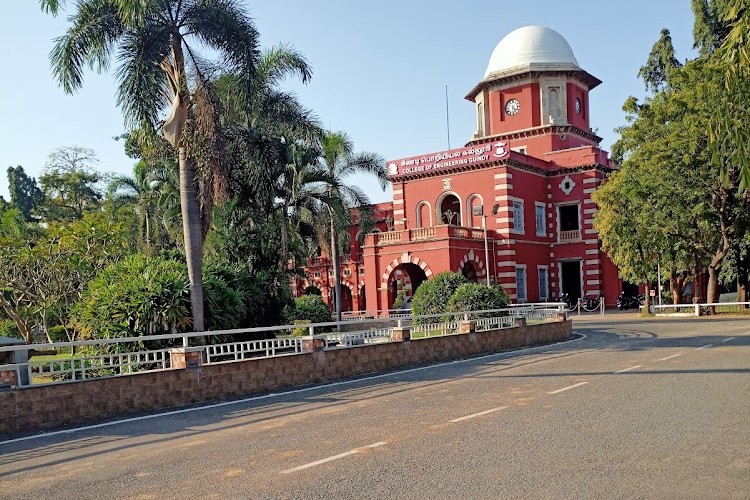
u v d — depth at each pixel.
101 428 9.94
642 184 29.31
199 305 16.28
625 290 42.53
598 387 11.20
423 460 6.87
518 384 12.11
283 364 13.70
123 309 15.78
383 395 11.75
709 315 30.77
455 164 38.81
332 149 28.92
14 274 23.31
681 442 7.12
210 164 16.30
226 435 8.80
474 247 36.44
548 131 42.06
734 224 29.11
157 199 28.50
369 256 37.16
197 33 17.17
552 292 41.09
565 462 6.53
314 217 26.19
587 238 40.19
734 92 8.27
